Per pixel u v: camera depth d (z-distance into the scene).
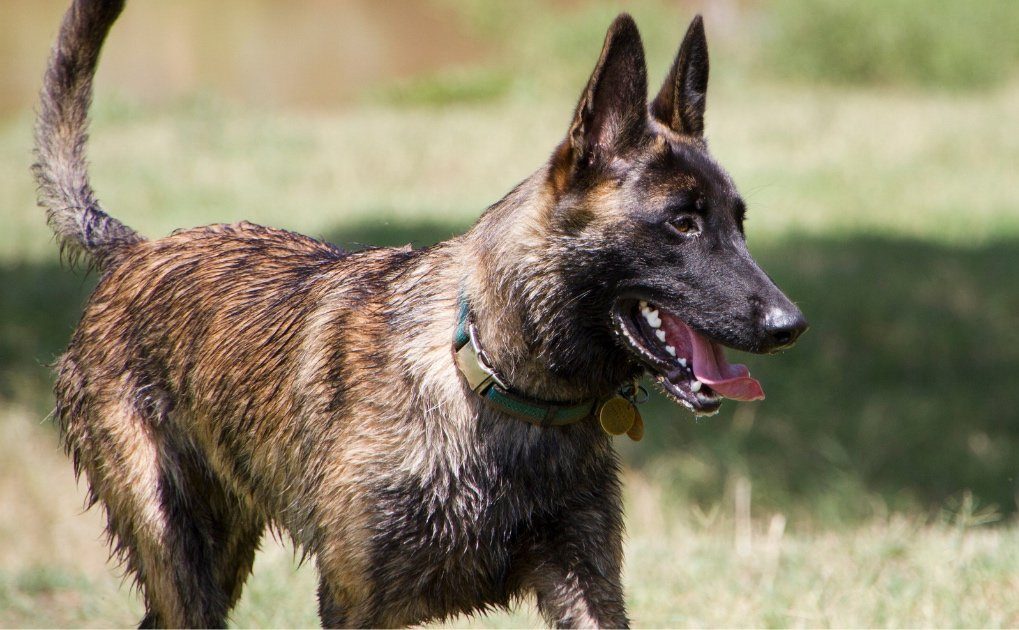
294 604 9.37
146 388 7.90
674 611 8.82
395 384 6.52
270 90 39.91
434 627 8.97
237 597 8.34
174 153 29.12
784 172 28.17
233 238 8.20
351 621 6.66
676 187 6.26
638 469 15.05
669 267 6.25
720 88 39.31
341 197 25.52
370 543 6.49
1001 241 23.38
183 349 7.79
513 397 6.42
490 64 46.09
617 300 6.31
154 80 39.78
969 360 18.22
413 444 6.45
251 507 7.65
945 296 20.12
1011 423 16.48
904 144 31.44
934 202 26.30
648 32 43.41
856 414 16.69
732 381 6.27
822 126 33.22
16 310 18.45
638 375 6.59
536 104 38.59
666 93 6.83
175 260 8.15
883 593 8.81
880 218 24.95
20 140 30.73
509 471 6.50
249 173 27.38
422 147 30.33
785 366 17.89
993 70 42.19
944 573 9.02
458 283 6.62
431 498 6.44
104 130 32.00
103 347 8.12
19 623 9.32
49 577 10.20
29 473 14.83
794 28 42.69
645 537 11.62
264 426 7.26
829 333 18.69
